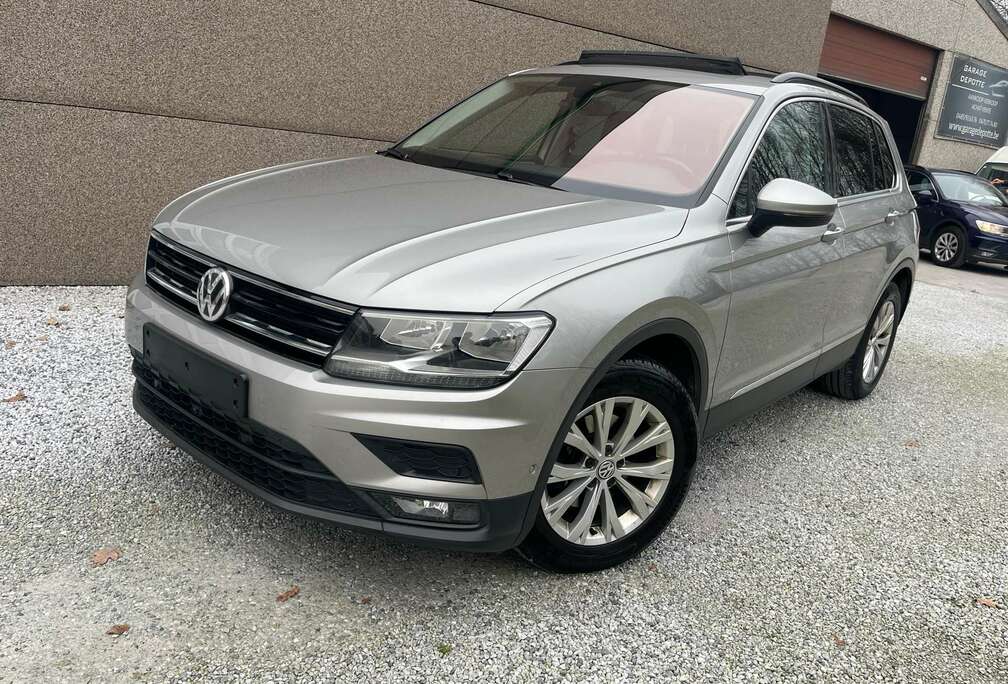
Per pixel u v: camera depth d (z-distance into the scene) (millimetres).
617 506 3033
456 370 2348
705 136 3408
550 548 2779
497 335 2359
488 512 2467
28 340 4422
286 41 5816
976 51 18797
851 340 4664
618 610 2771
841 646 2758
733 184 3260
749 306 3283
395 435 2330
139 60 5297
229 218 2857
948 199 13133
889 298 5070
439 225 2697
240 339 2551
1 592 2504
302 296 2424
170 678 2236
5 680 2160
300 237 2637
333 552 2883
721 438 4418
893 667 2686
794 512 3666
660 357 3129
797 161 3795
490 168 3463
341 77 6121
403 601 2672
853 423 4898
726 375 3318
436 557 2926
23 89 4992
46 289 5301
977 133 19906
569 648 2553
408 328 2336
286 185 3178
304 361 2424
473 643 2520
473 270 2438
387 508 2426
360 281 2391
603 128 3539
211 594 2602
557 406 2486
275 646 2404
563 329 2459
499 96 4086
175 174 5602
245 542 2883
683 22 8578
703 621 2781
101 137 5293
